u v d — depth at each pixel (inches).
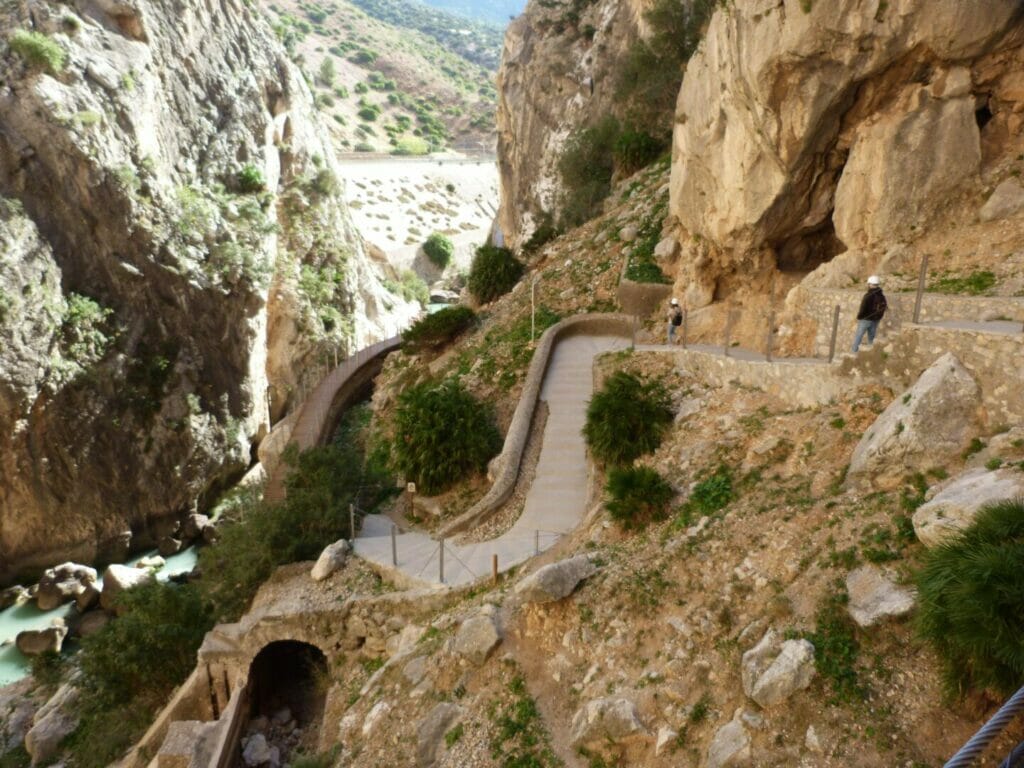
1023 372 347.6
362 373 1360.7
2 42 1227.9
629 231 1013.2
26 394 1138.0
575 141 1498.5
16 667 936.9
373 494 768.9
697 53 738.8
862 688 296.0
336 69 5017.2
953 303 460.4
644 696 359.6
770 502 425.7
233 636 593.9
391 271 2837.1
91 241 1279.5
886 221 563.5
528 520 611.8
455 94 5482.3
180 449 1373.0
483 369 868.0
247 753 542.0
